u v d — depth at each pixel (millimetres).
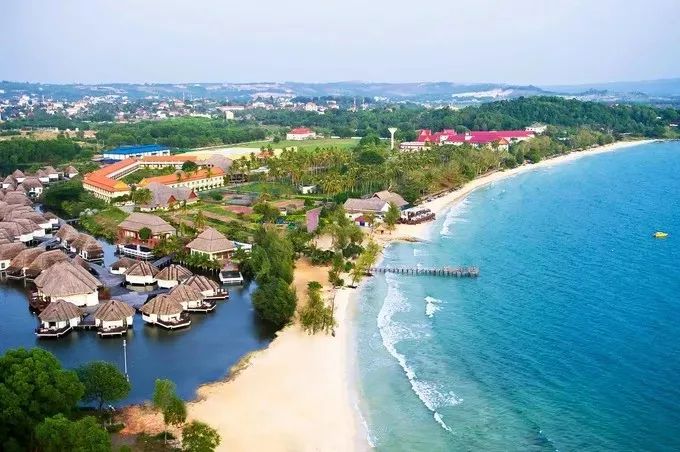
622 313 118500
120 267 145000
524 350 103250
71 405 72938
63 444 62625
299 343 107062
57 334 108938
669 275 142000
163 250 159375
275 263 135125
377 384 92688
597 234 184250
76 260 146125
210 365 98188
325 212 198875
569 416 82625
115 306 112188
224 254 153625
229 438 77438
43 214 198875
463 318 118562
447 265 154000
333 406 86312
